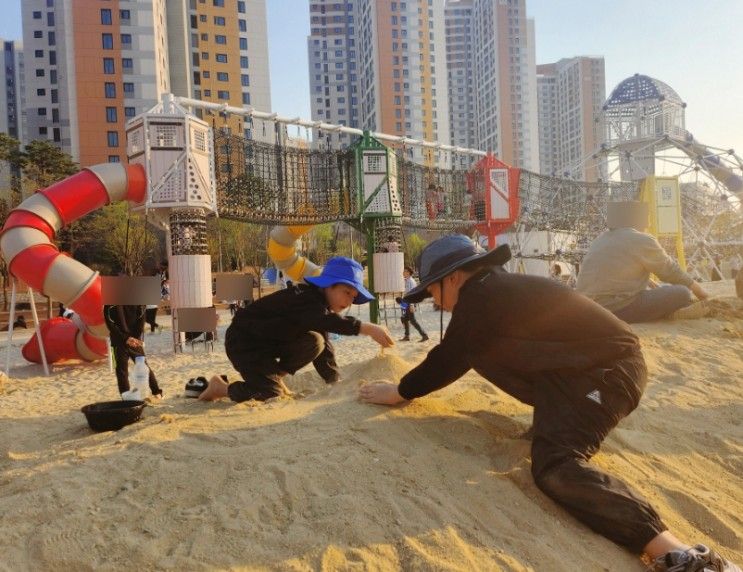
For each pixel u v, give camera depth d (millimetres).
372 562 2410
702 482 3611
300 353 5340
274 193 14711
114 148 62438
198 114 75438
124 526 2701
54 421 5754
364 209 16234
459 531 2658
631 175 29656
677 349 7070
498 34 128250
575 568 2529
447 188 19516
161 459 3359
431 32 112750
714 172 28938
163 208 12641
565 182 24047
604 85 133000
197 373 10133
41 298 35188
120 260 35656
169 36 75312
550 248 27609
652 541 2637
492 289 3201
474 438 3619
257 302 5262
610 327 3166
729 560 2801
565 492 2844
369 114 120312
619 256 8633
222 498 2871
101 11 61938
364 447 3359
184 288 12703
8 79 104500
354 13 132000
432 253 3459
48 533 2645
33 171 44969
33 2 76312
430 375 3596
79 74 61594
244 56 80938
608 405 3070
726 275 29156
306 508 2779
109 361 11492
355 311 23344
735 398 5352
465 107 141250
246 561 2412
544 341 3158
